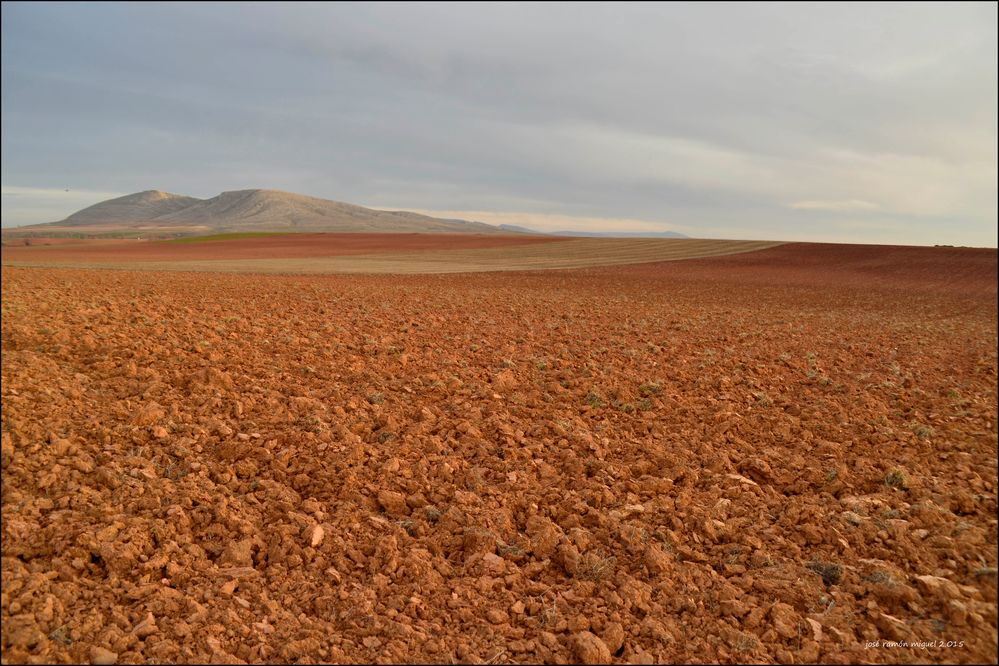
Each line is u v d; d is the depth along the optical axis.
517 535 5.09
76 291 19.06
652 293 34.62
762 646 3.78
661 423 8.22
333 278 37.31
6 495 4.88
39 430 6.18
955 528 5.28
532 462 6.64
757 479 6.51
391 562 4.55
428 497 5.78
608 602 4.25
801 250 77.50
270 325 13.95
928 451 7.34
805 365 12.62
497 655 3.67
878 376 11.78
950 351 16.02
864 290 43.50
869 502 5.77
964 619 3.99
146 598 3.99
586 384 9.81
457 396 8.95
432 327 15.57
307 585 4.29
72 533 4.48
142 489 5.27
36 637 3.48
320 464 6.17
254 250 75.06
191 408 7.43
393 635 3.79
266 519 5.13
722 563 4.77
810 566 4.67
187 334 11.76
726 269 58.09
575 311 21.81
